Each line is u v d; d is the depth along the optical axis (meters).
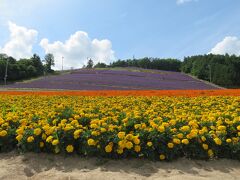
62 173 5.25
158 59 122.25
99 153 5.83
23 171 5.41
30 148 6.12
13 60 74.50
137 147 5.68
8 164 5.71
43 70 80.75
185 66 104.44
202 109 9.83
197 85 47.38
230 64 75.88
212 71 71.62
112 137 5.77
